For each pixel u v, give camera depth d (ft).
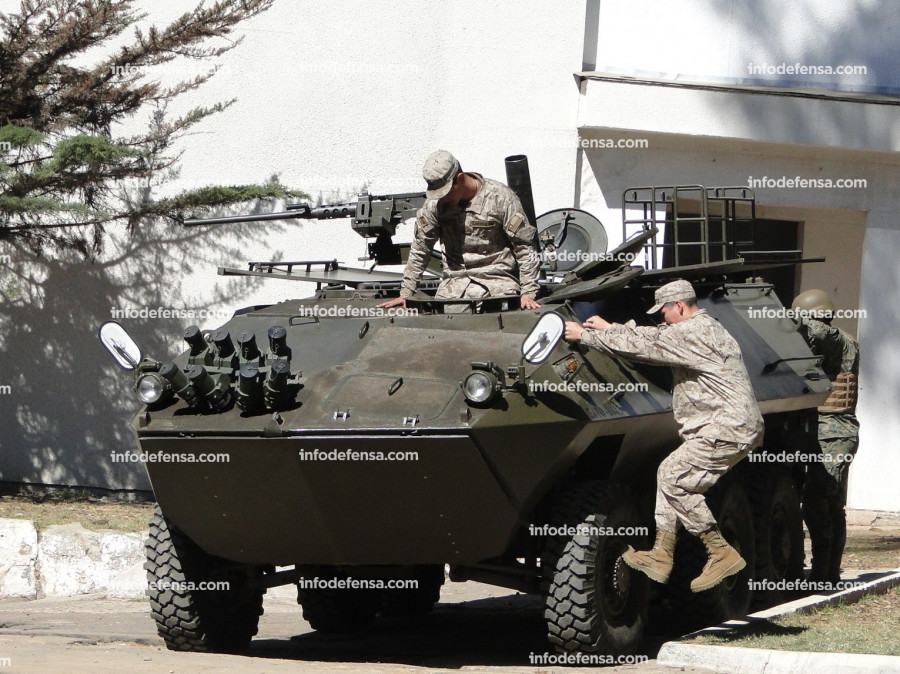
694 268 74.54
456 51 128.26
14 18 112.57
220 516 65.31
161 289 126.11
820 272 145.28
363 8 126.52
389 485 60.49
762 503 84.94
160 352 126.31
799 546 91.81
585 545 62.59
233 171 125.90
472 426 57.93
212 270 125.90
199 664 61.16
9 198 104.88
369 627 86.58
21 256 126.31
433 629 85.76
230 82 125.39
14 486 126.93
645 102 128.77
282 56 126.00
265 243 126.31
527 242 71.87
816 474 94.84
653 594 74.38
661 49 133.39
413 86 127.24
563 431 60.39
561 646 63.41
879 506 134.41
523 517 62.13
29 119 113.29
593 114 128.67
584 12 130.31
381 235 85.56
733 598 79.00
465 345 65.16
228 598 71.10
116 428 126.21
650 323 75.72
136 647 70.95
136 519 109.91
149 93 115.24
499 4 128.77
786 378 88.43
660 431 71.92
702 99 128.67
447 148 128.26
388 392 61.93
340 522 63.36
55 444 127.03
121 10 113.29
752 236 84.69
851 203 134.31
